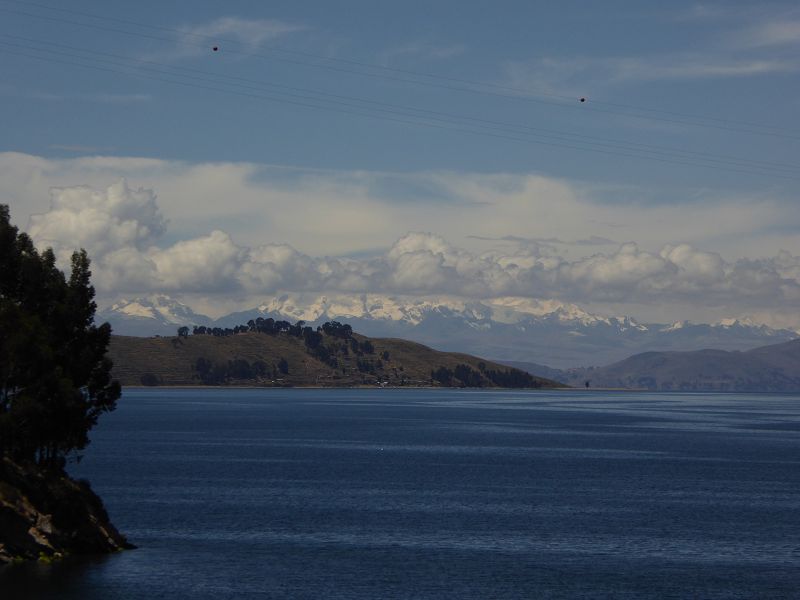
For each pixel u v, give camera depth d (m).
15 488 94.81
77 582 85.88
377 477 173.38
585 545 108.12
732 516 130.75
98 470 178.25
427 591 86.06
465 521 123.12
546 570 95.12
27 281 106.19
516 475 181.12
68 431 100.25
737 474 189.38
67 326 106.12
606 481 172.75
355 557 99.62
